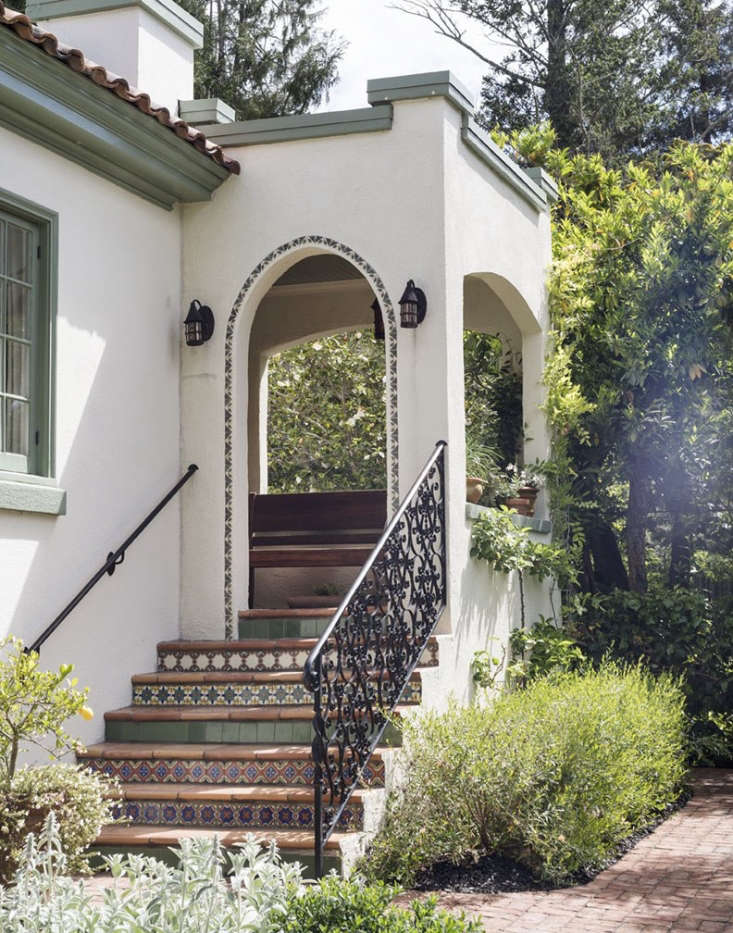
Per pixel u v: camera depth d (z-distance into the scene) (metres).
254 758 6.99
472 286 11.79
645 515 12.04
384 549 7.23
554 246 11.62
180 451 8.84
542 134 12.66
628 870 6.84
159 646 8.36
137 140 7.95
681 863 7.02
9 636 6.16
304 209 8.80
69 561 7.46
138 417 8.31
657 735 8.35
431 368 8.45
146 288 8.49
